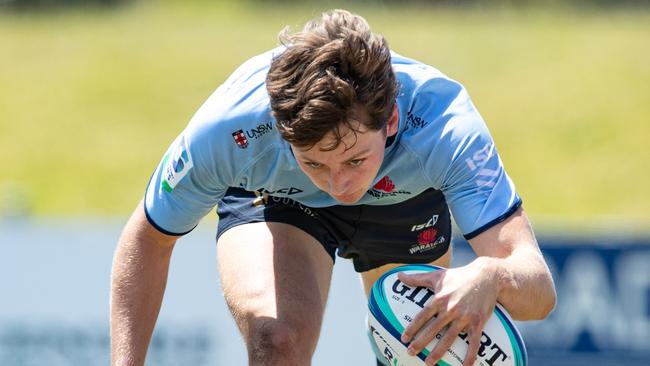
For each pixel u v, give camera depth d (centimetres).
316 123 768
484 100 3591
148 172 3247
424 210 1079
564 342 1798
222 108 902
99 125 3547
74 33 4416
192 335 1798
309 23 840
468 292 802
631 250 1789
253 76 913
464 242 1775
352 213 1051
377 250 1112
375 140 800
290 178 952
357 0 4941
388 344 859
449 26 4409
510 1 4956
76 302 1827
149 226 954
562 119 3459
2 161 3319
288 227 1008
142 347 959
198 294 1808
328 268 1023
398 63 919
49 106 3675
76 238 1834
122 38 4306
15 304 1828
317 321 912
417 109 898
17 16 4894
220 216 1053
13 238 1839
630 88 3644
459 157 877
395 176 941
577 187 3095
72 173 3250
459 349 827
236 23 4612
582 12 4822
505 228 855
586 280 1798
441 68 3850
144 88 3803
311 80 775
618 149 3291
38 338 1822
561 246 1806
